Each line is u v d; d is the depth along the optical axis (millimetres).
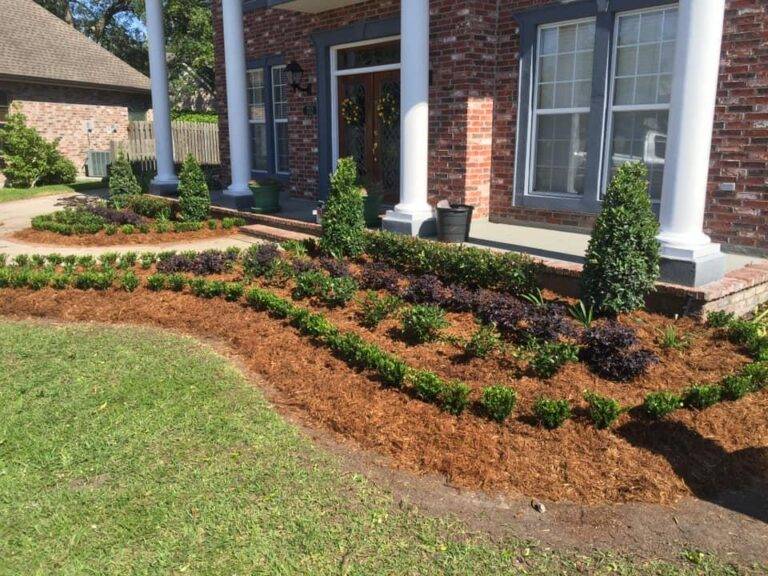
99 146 21797
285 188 12828
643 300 5375
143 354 5184
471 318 5586
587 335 4543
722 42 6660
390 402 4199
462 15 8414
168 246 9492
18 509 3141
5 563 2768
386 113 10414
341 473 3496
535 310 5254
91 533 2965
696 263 5316
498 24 8641
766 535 3053
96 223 10617
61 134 20453
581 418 3908
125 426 3955
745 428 3871
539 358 4441
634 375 4406
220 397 4371
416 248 6895
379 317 5480
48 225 10461
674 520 3145
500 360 4688
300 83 11727
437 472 3521
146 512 3111
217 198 12516
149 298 6574
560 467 3514
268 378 4715
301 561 2809
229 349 5316
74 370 4844
